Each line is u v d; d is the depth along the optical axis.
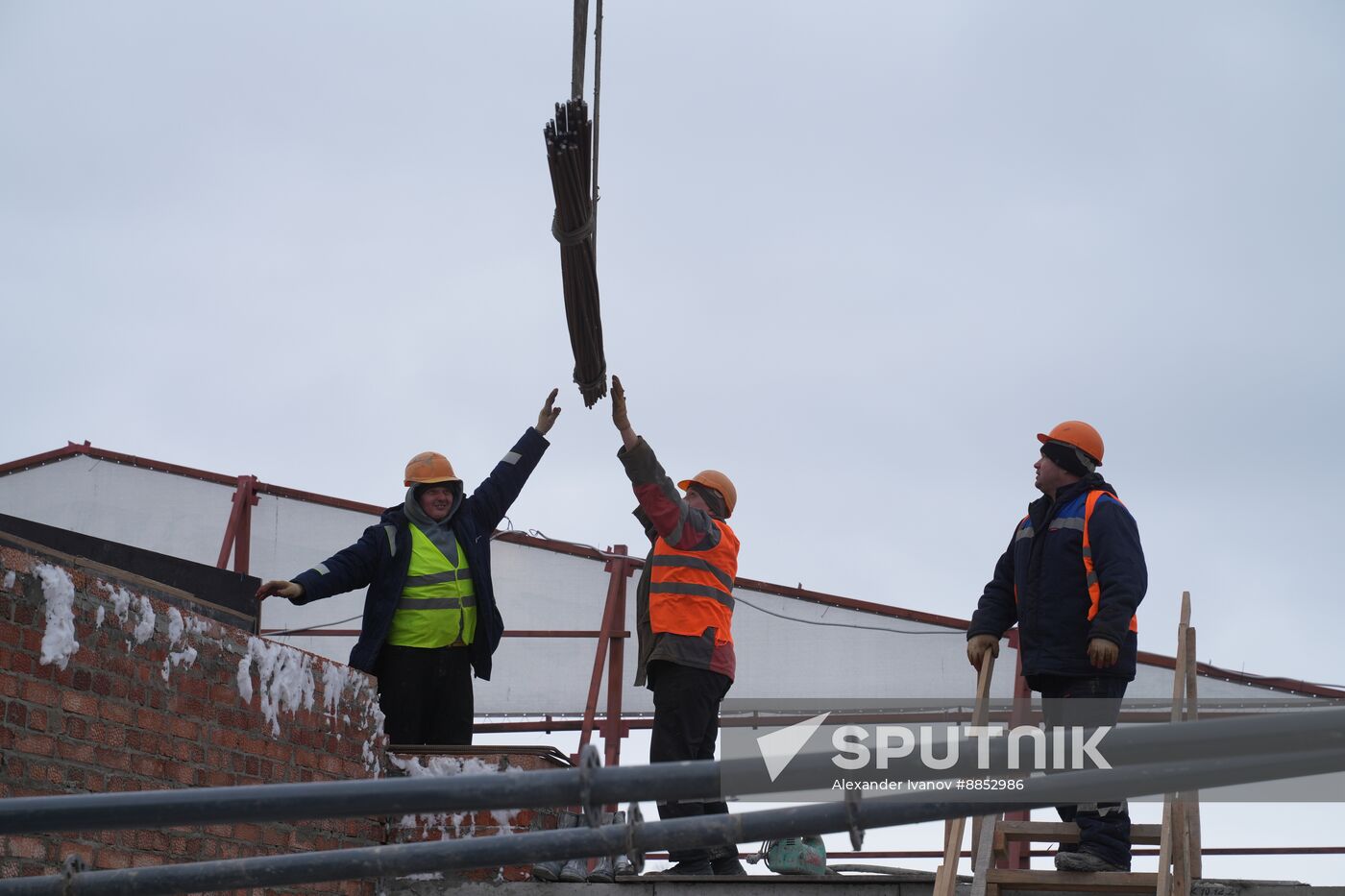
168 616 7.07
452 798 4.24
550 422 9.04
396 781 4.30
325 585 8.29
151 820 4.37
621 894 7.18
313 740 7.74
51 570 6.53
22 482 15.80
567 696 13.73
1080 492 6.83
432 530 8.59
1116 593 6.48
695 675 7.73
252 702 7.44
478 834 7.88
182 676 7.08
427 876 7.57
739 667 13.44
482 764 8.12
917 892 6.76
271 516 14.88
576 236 6.10
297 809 4.32
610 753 12.45
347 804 4.29
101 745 6.61
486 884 7.45
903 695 13.18
